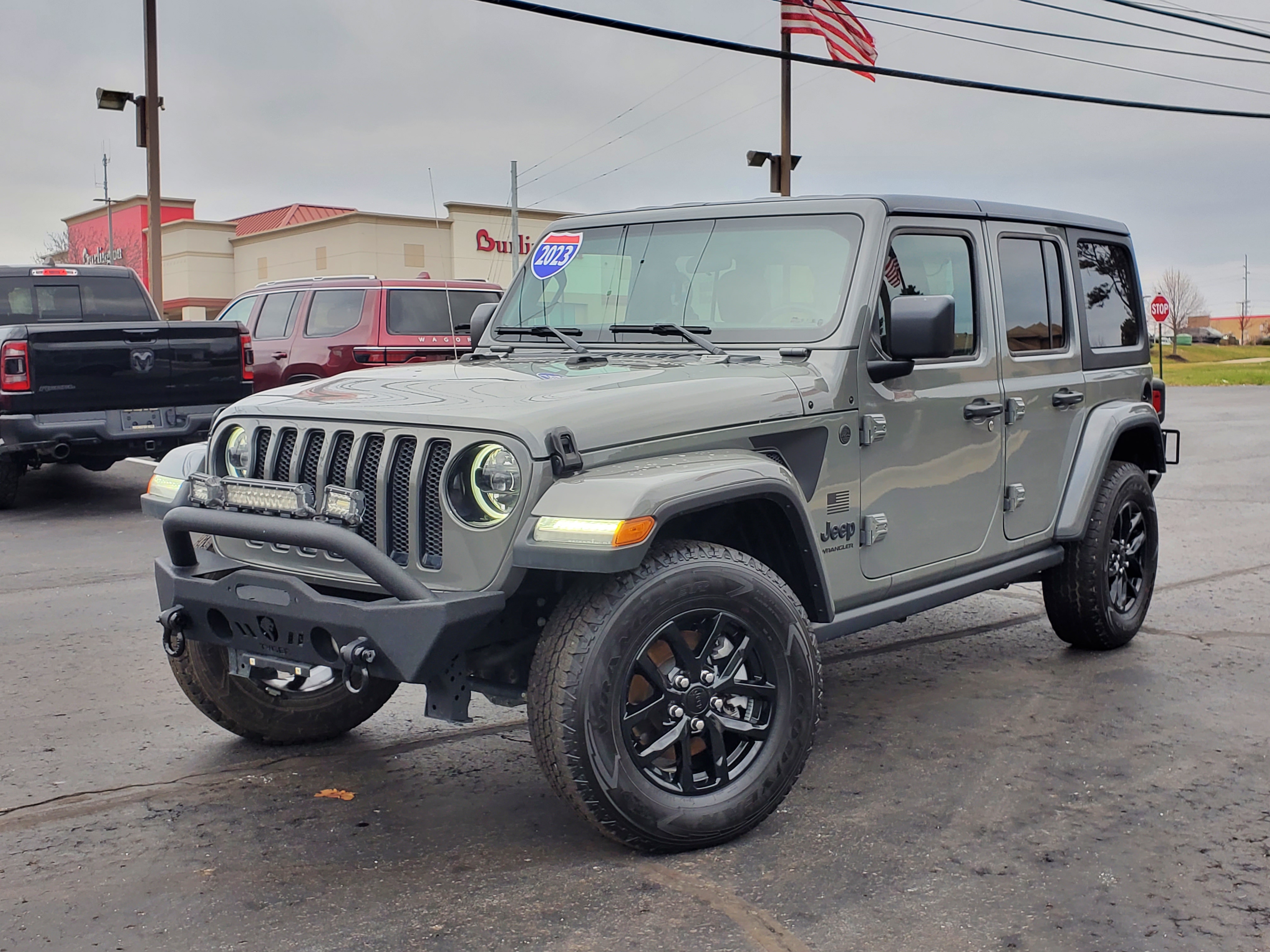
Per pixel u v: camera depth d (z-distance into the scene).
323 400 3.71
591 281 4.68
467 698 3.43
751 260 4.36
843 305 4.11
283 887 3.31
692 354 4.24
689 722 3.44
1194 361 64.12
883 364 4.16
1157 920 3.09
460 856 3.51
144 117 19.77
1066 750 4.39
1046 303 5.25
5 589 7.35
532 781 4.13
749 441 3.74
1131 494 5.63
